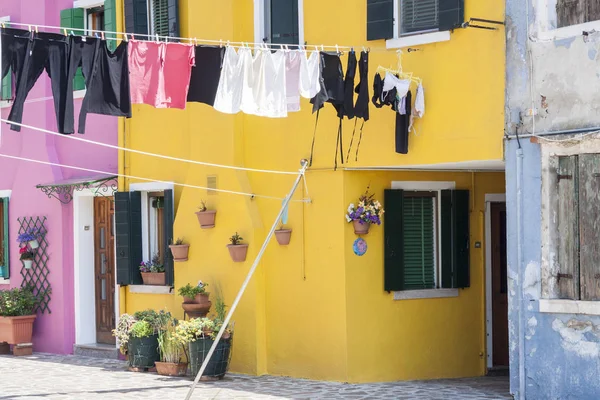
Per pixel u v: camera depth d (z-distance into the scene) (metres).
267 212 14.42
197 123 15.03
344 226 13.55
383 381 13.77
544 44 11.50
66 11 17.30
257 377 14.13
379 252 13.85
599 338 11.04
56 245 17.55
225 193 14.66
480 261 14.80
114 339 17.09
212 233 14.85
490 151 11.99
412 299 14.10
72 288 17.44
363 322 13.66
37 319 17.89
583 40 11.18
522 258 11.69
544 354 11.49
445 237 14.42
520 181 11.70
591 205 11.19
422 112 12.55
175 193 15.55
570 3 11.35
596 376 11.06
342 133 13.54
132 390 13.17
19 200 18.25
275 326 14.30
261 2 14.31
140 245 16.09
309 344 13.91
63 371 15.20
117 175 16.31
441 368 14.35
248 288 14.36
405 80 12.41
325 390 12.99
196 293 14.53
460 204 14.50
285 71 11.77
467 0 12.23
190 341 13.85
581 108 11.22
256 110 11.62
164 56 11.10
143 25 15.76
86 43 10.59
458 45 12.31
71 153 17.47
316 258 13.84
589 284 11.20
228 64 11.46
